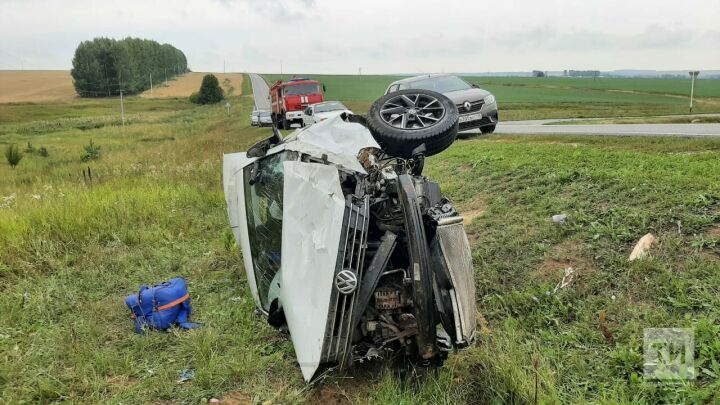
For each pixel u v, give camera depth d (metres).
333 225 3.40
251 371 3.93
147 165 16.92
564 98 55.88
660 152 8.66
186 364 4.12
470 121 14.16
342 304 3.27
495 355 3.78
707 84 90.00
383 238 3.52
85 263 6.52
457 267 3.42
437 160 10.95
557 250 5.33
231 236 7.03
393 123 4.43
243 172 5.42
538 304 4.57
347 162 3.71
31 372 3.96
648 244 4.84
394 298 3.49
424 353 3.33
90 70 116.44
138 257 6.79
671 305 4.09
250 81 120.38
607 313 4.21
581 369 3.61
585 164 7.82
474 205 7.54
